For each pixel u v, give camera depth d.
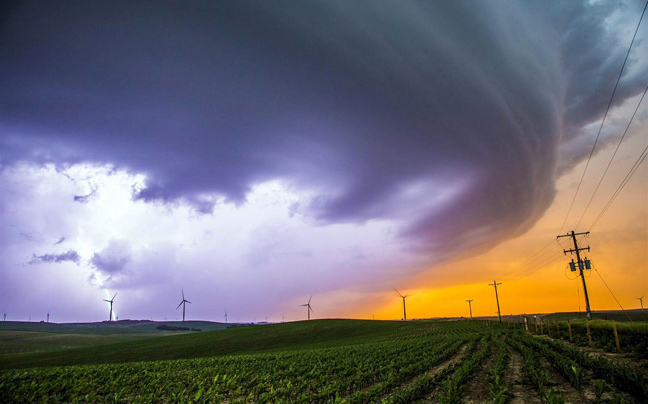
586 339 37.97
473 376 22.72
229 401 20.55
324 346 73.31
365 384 23.30
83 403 22.73
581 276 56.56
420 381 19.58
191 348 87.31
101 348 98.69
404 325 121.50
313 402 19.56
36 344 139.88
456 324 113.75
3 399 23.02
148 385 26.83
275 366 34.25
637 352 25.84
